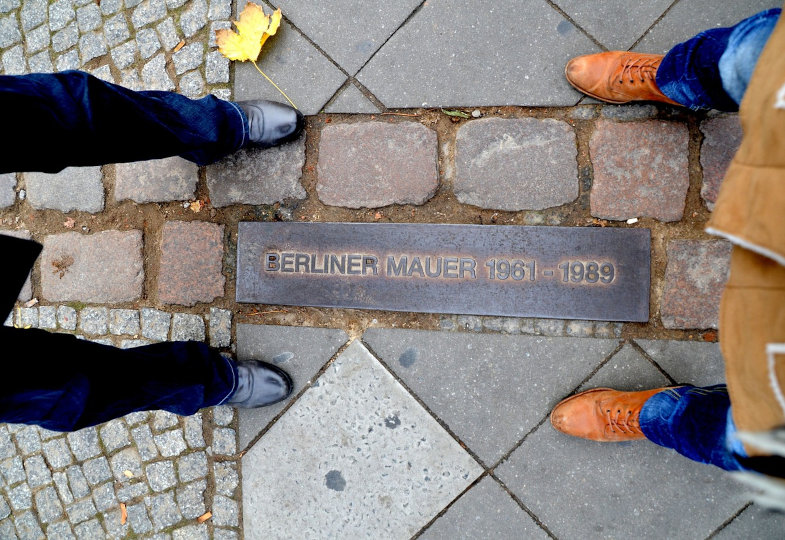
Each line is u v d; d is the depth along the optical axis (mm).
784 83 1071
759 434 1048
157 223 2342
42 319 2406
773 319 1104
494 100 2172
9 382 1424
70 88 1557
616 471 2086
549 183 2139
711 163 2051
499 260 2154
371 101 2238
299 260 2260
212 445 2281
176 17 2322
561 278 2123
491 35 2172
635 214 2094
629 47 2109
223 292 2305
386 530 2188
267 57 2289
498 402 2152
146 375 1756
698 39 1669
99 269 2367
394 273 2209
